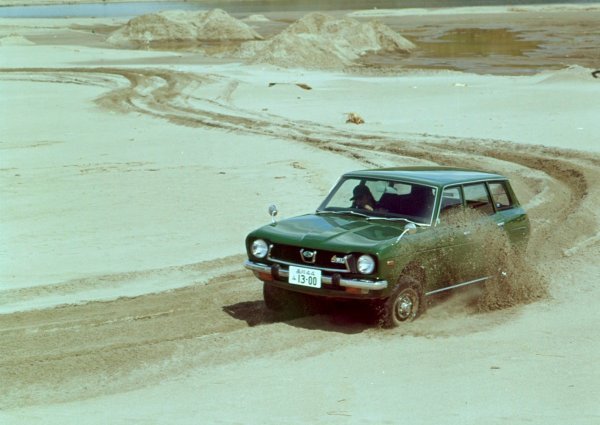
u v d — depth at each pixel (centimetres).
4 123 4966
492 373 1136
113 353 1246
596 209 2506
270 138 4241
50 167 3438
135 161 3578
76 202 2691
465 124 4625
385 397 1045
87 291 1698
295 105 5703
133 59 9906
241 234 2223
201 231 2261
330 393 1062
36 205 2648
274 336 1317
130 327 1420
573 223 2302
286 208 2553
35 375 1165
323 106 5609
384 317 1344
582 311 1476
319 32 11162
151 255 2006
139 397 1074
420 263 1377
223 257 1973
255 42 10438
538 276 1642
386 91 6316
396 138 4212
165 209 2558
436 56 9894
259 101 5953
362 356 1220
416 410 996
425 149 3869
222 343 1288
